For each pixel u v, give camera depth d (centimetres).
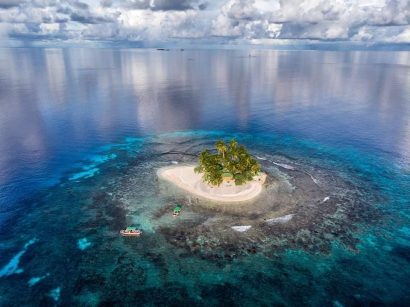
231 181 6397
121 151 8644
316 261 4619
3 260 4634
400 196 6316
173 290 4166
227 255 4725
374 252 4791
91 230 5300
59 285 4225
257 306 3956
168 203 6044
